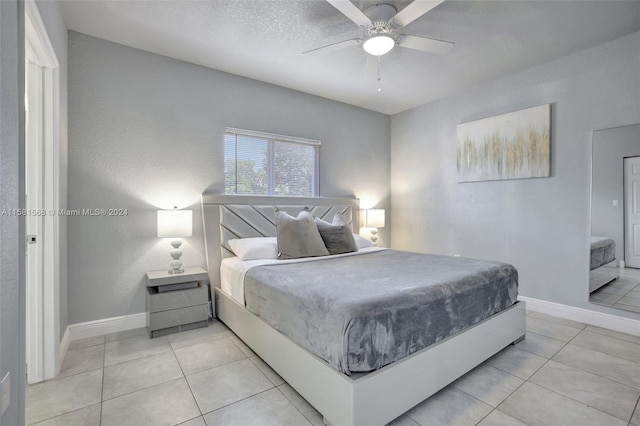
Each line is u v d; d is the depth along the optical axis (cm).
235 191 343
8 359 99
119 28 252
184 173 308
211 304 315
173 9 228
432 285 185
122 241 277
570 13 230
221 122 329
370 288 177
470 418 160
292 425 156
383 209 467
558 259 307
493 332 214
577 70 291
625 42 264
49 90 198
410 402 159
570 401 173
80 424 156
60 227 221
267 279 217
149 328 262
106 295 271
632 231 264
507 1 216
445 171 405
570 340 252
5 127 97
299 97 385
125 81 278
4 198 96
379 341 149
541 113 313
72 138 255
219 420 160
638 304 262
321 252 302
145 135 288
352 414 137
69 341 249
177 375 203
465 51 287
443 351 177
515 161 334
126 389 187
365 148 450
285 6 224
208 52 291
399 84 363
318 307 161
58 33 215
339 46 230
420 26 246
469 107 377
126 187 279
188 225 279
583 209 291
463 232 386
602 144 278
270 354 204
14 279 105
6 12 98
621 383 190
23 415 113
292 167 387
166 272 286
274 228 349
